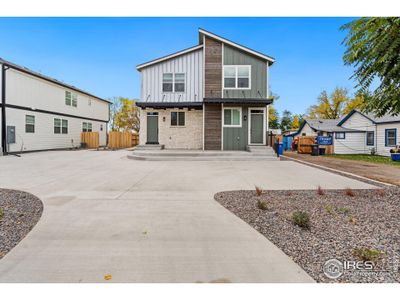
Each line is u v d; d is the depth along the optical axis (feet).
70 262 8.18
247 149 44.42
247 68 46.06
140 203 15.06
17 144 51.24
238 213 13.12
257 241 9.76
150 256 8.59
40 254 8.68
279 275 7.50
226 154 40.34
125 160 39.88
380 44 12.03
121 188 19.21
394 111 13.64
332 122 85.40
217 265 8.05
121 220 12.09
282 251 8.93
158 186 19.99
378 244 9.29
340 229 10.77
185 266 7.99
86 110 77.36
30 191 18.12
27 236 10.14
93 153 54.49
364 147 65.21
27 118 53.93
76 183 21.15
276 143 42.60
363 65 13.41
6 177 24.07
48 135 60.59
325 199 15.72
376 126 61.31
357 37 13.06
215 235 10.36
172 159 39.29
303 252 8.82
